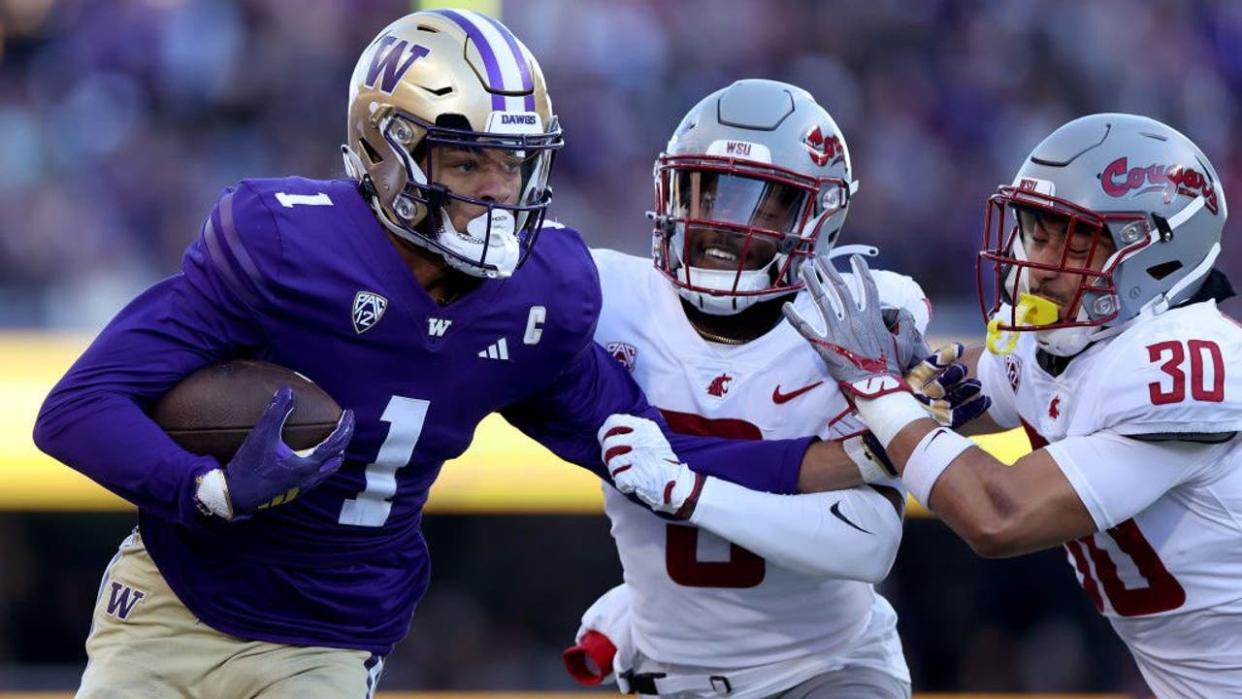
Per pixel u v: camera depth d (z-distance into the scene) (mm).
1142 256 10367
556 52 34406
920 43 35750
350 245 9914
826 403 11305
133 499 9531
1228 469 10266
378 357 10000
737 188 11031
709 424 11383
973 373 12055
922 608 24984
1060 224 10547
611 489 11734
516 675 24922
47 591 24391
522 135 9797
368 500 10297
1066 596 24922
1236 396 10039
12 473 18406
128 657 10227
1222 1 36562
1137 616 10758
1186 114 35906
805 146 11094
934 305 27219
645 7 35031
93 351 9703
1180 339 10234
